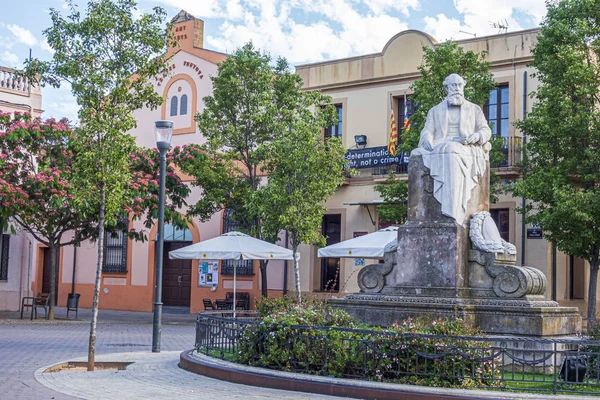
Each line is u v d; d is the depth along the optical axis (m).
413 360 10.03
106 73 13.80
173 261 33.03
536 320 11.66
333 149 21.81
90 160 13.42
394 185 24.44
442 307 12.12
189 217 28.47
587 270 24.94
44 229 26.19
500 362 10.48
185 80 33.12
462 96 13.44
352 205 28.27
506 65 25.41
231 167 27.38
